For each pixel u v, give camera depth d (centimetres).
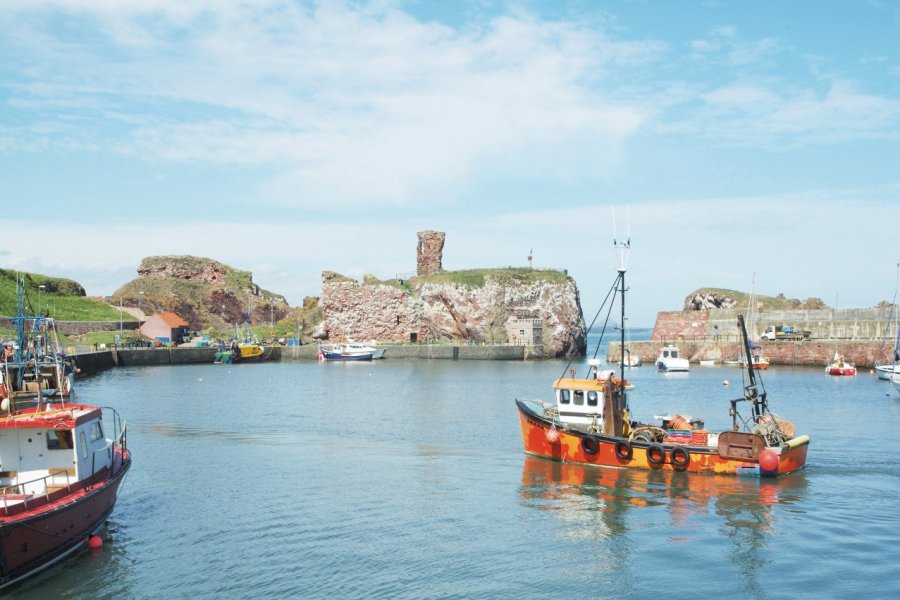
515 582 2439
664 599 2322
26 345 7131
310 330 18062
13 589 2353
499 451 4391
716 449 3688
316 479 3703
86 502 2631
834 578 2462
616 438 3856
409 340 16450
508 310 16112
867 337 11644
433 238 17925
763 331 12525
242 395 7725
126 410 6375
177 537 2834
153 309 17362
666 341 12812
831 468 3862
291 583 2422
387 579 2453
